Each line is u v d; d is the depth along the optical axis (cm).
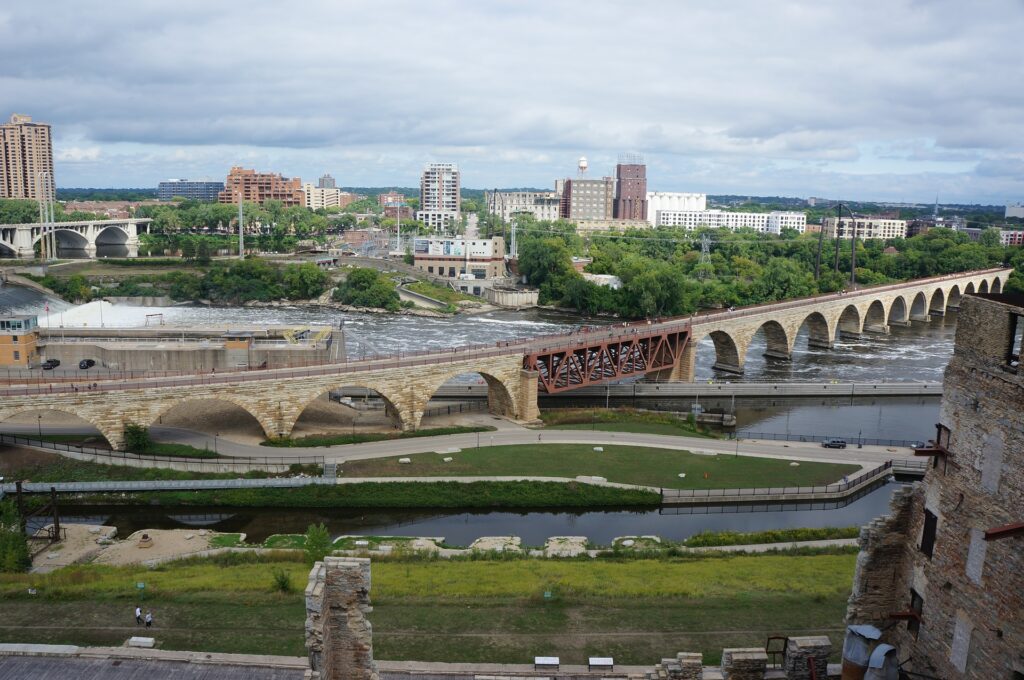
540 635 7231
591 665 6519
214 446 12850
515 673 6444
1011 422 3591
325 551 9300
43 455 12012
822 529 10538
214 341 17275
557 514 11456
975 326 3872
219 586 8238
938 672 4038
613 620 7538
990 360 3762
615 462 12750
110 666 6381
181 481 11419
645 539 10225
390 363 14300
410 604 7838
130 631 7175
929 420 16938
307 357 16650
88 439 12794
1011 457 3584
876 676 3856
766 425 16325
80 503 11212
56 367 16300
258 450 12744
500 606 7819
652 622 7500
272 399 13125
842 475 12481
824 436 15375
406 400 14200
